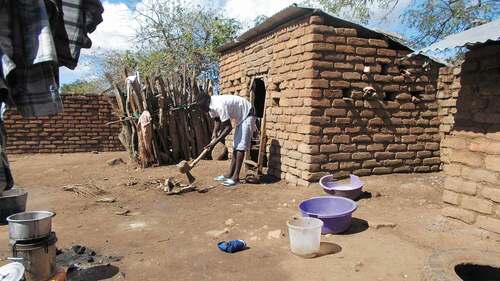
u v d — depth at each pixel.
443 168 7.30
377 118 6.86
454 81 7.02
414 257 3.75
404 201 5.61
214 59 18.67
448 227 4.48
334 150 6.59
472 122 4.43
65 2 2.28
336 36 6.47
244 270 3.66
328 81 6.48
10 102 2.04
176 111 9.70
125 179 7.93
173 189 6.84
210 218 5.31
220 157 9.79
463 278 3.19
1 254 4.11
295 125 6.87
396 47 6.96
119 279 3.53
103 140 13.81
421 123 7.18
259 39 8.25
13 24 1.98
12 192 5.60
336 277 3.42
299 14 6.62
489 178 4.23
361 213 5.13
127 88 9.59
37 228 3.19
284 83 7.21
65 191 7.20
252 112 7.30
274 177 7.65
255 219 5.18
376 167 6.91
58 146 13.30
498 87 4.16
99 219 5.40
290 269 3.63
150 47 19.41
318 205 4.95
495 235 4.14
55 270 3.38
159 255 4.06
